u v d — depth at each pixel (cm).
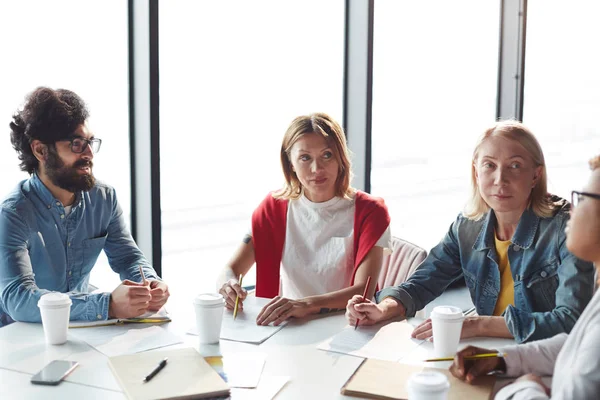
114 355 154
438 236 425
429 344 163
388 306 185
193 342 165
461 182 443
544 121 430
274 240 227
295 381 140
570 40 431
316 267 222
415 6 368
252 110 392
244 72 384
